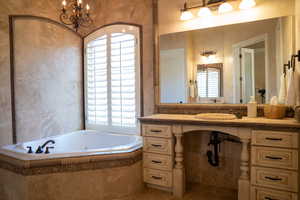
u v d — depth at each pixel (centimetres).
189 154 267
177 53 270
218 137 244
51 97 304
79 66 349
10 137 255
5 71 250
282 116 203
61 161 203
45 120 296
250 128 187
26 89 272
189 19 262
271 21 219
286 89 210
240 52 234
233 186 243
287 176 174
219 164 249
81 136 329
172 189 231
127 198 224
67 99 329
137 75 302
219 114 228
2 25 247
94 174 212
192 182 265
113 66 322
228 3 238
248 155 206
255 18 227
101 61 336
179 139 222
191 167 266
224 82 243
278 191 177
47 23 297
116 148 233
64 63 323
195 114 259
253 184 188
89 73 349
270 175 180
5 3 250
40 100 289
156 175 235
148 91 295
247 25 231
